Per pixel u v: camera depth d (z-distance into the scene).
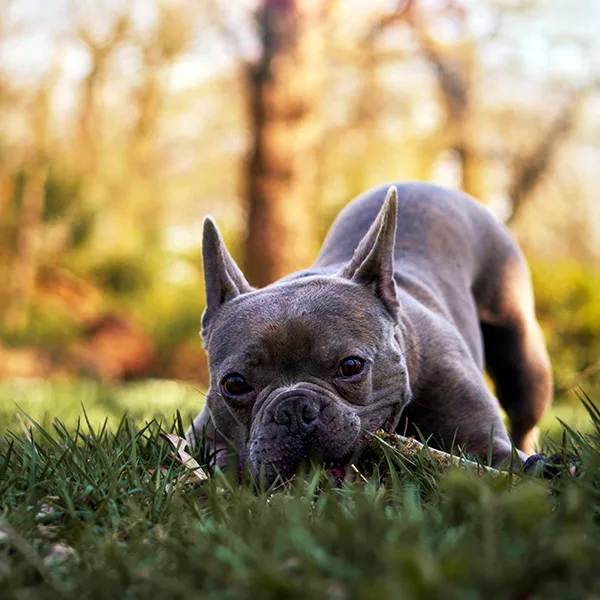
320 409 3.29
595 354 12.91
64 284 20.38
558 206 27.28
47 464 3.09
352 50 22.36
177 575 2.07
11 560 2.32
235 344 3.57
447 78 24.39
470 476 2.54
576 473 2.80
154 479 3.07
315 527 2.25
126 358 18.64
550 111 25.19
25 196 19.52
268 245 14.07
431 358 4.08
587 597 1.75
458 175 25.06
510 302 5.27
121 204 26.59
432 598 1.69
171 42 25.78
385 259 3.81
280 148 13.98
